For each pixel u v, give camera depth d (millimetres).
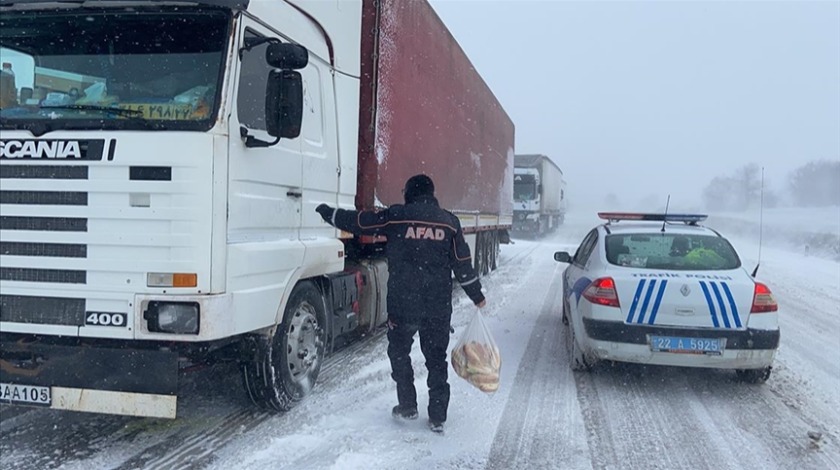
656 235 6664
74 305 4035
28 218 4043
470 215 12711
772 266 20406
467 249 4965
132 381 4055
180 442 4570
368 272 7289
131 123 3977
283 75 4285
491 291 12461
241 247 4270
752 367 5816
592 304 6020
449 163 10578
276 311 4758
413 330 4961
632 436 4949
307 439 4625
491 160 15250
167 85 4125
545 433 4961
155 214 3922
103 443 4531
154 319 3943
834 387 6422
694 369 6910
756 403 5832
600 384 6266
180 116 4055
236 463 4219
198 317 3938
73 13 4223
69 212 3998
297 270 5098
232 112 4164
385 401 5551
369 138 6707
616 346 5852
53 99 4160
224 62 4098
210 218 3963
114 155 3932
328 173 5715
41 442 4535
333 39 5781
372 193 6719
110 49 4219
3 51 4273
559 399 5789
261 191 4570
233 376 6152
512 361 7027
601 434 4973
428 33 8867
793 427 5234
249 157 4379
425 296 4805
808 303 12406
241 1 4156
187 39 4160
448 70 10273
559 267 17500
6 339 4188
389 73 7117
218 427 4875
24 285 4070
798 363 7375
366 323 7262
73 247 4008
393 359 5020
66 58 4223
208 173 3957
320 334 5754
